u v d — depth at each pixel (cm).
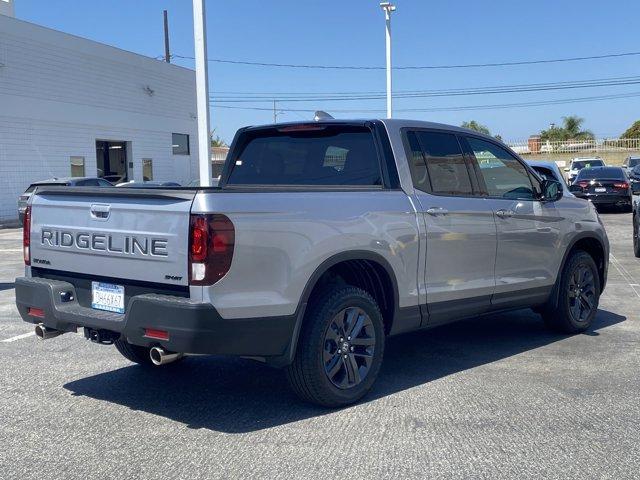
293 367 506
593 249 794
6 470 426
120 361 665
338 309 512
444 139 631
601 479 408
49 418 514
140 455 446
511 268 666
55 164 2889
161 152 3584
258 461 434
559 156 5369
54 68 2870
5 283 1169
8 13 3372
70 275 531
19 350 706
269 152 667
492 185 662
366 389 542
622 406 528
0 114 2617
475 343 725
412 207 574
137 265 476
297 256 488
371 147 596
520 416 509
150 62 3469
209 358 677
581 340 732
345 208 523
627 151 5291
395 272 558
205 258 445
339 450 450
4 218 2642
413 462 431
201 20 1486
